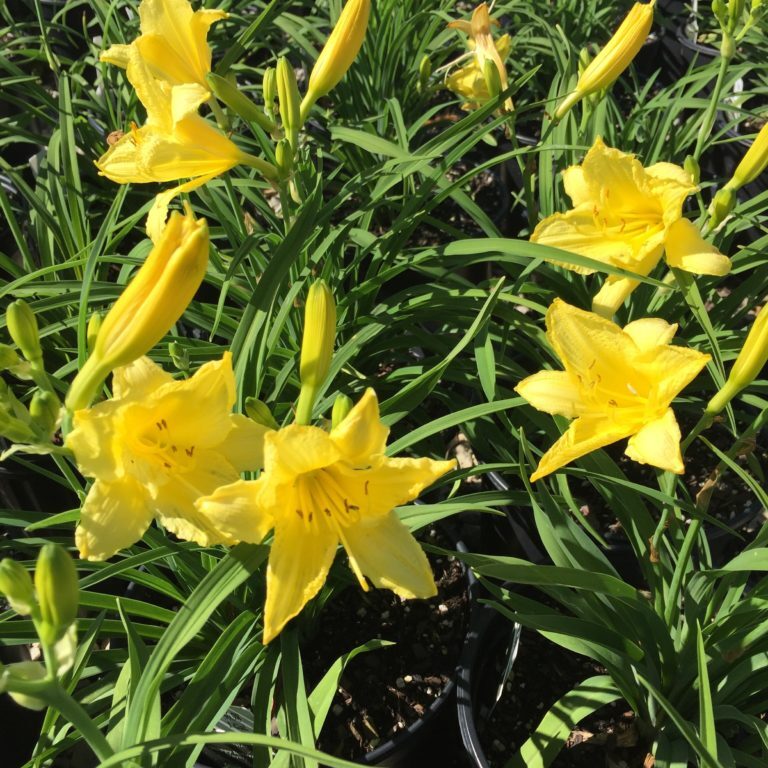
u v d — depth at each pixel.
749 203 0.58
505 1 0.89
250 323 0.41
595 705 0.40
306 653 0.46
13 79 0.70
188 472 0.30
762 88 0.72
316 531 0.29
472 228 0.79
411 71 0.82
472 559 0.39
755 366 0.31
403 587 0.30
